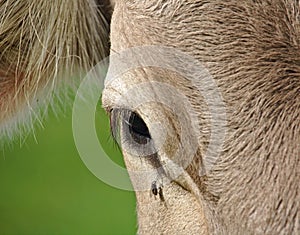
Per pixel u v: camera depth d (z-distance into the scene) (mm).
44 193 19953
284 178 6219
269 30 6672
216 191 6516
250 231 6270
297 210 6117
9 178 20266
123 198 19453
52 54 8859
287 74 6508
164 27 6969
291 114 6375
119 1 7582
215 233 6562
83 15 8680
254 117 6473
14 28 8789
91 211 19547
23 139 9531
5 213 19578
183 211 7039
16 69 8945
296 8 6688
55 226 19391
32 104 9164
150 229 7496
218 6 6863
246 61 6629
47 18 8711
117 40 7418
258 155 6371
